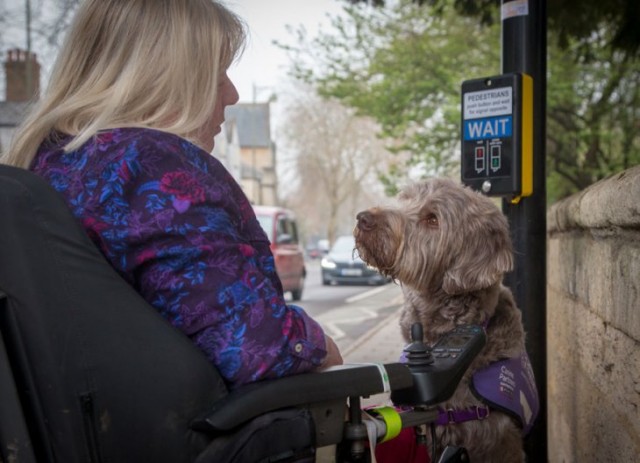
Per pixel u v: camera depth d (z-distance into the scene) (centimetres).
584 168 1112
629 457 216
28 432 131
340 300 1523
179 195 144
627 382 219
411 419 168
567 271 354
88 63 166
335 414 153
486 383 219
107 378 135
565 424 356
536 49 313
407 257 244
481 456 219
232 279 142
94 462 134
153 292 142
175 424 135
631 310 215
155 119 160
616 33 668
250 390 138
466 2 651
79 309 135
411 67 1202
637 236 212
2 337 134
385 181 1251
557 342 396
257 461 134
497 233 240
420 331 172
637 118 1053
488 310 236
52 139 162
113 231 142
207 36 168
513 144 299
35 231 134
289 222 1534
